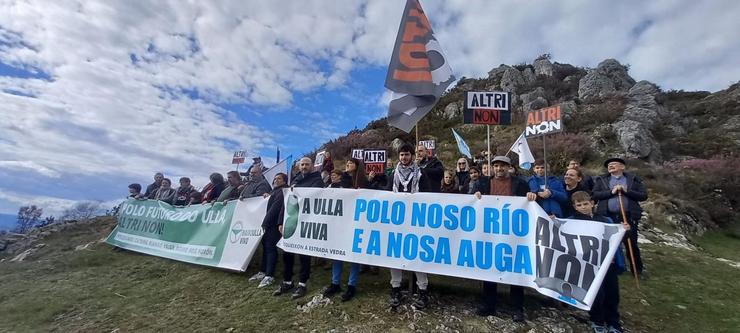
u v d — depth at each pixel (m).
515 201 4.64
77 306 5.68
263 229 6.41
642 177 15.48
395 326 4.35
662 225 11.77
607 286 4.38
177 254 7.69
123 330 4.77
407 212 5.05
